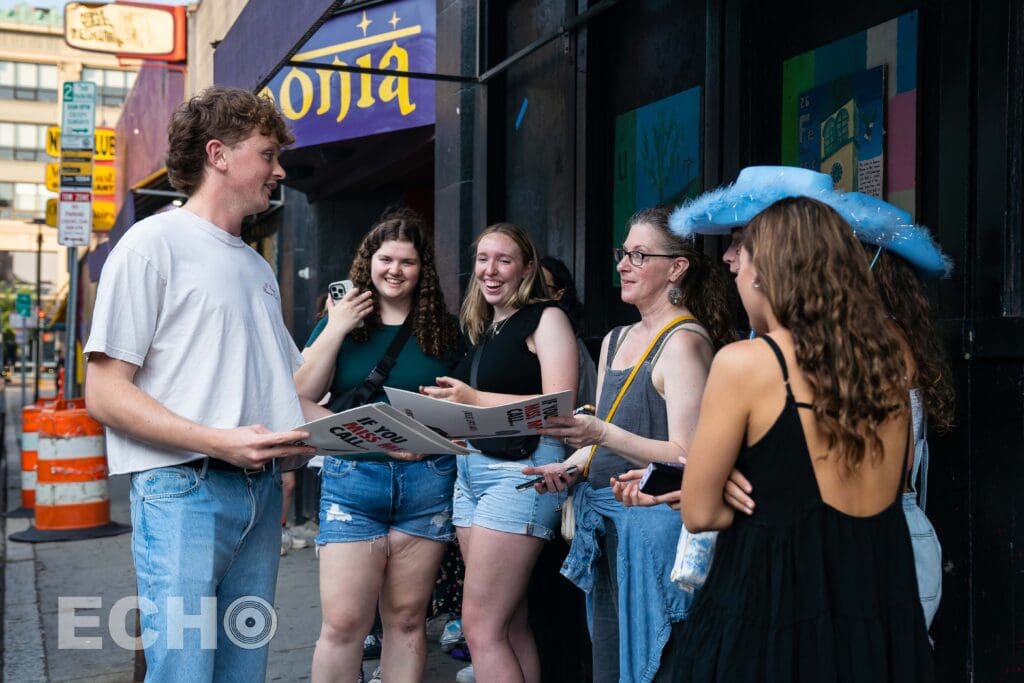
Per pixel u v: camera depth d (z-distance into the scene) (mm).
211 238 2398
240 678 2508
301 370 3303
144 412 2211
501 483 3094
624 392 2758
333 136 6789
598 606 2998
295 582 6117
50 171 15258
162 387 2307
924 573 2236
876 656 1749
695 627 1889
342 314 3324
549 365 3102
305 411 2789
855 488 1791
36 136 69812
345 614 3217
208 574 2291
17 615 5562
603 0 3947
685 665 1876
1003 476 2496
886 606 1791
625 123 4348
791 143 3465
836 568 1764
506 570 3094
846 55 3207
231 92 2449
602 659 2988
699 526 1885
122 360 2234
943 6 2672
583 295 4414
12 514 9305
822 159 3318
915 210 2908
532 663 3404
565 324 3174
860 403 1719
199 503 2299
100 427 8180
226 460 2232
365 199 8516
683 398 2617
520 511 3064
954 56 2641
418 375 3357
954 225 2633
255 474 2447
